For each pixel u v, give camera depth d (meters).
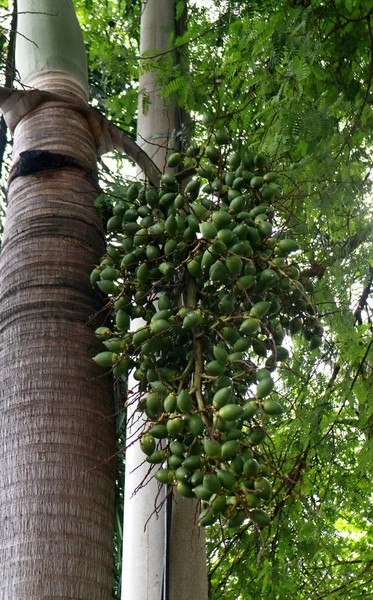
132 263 2.16
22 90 2.53
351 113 3.31
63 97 2.54
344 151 3.27
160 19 3.72
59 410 1.97
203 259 2.01
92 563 1.83
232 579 3.82
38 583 1.76
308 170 3.05
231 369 1.96
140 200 2.32
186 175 2.37
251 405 1.79
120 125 4.67
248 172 2.26
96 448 1.97
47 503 1.85
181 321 2.01
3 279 2.20
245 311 2.05
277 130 2.92
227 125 3.39
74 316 2.12
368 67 3.54
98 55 4.50
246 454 1.75
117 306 2.12
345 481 3.61
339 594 3.37
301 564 3.43
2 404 2.00
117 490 3.49
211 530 3.62
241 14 3.51
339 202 3.11
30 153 2.37
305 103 3.24
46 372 2.02
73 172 2.38
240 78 3.46
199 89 3.64
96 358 2.03
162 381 1.93
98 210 2.36
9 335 2.09
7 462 1.91
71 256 2.21
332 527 3.50
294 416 3.66
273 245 2.10
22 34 2.78
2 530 1.83
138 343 1.99
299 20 3.27
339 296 3.18
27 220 2.26
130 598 2.35
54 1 2.77
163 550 2.37
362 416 3.52
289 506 3.41
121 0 5.03
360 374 3.51
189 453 1.81
